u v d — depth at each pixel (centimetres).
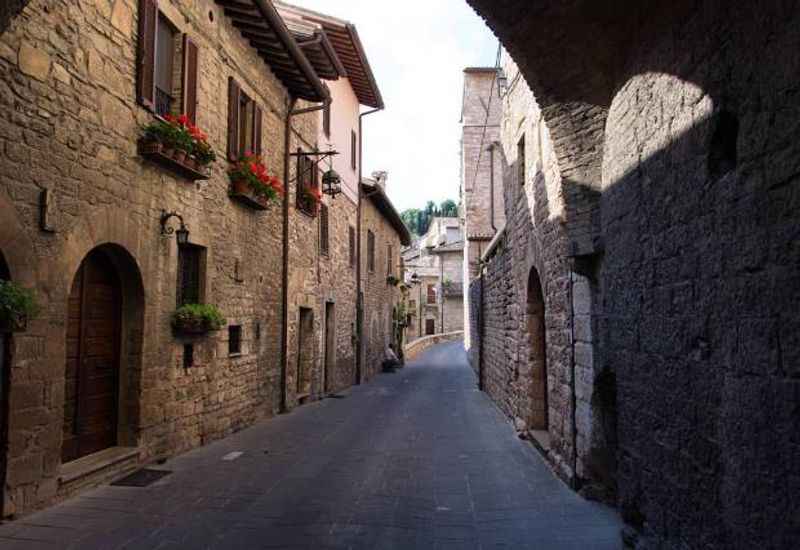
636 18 446
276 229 1237
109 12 655
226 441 939
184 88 822
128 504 585
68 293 585
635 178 457
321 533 517
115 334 725
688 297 364
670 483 396
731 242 312
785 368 264
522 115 977
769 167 276
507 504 610
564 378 709
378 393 1756
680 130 375
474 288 2288
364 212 2267
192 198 849
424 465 790
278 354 1255
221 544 485
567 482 681
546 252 798
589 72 519
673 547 391
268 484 680
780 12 265
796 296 255
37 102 546
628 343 477
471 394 1723
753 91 290
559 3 462
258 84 1134
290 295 1323
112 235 658
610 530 524
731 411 313
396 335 3142
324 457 834
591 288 596
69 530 504
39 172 548
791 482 259
